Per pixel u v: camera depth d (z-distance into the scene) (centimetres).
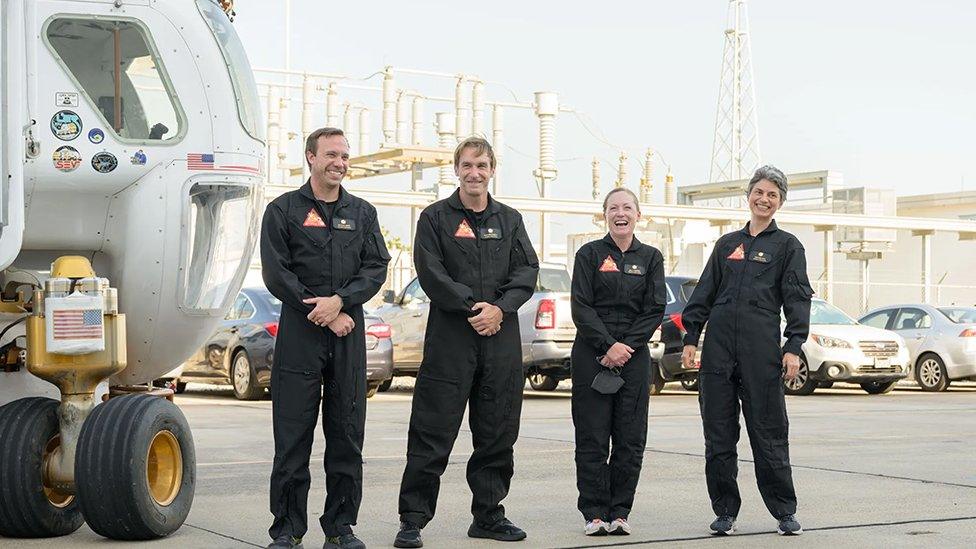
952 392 2017
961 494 837
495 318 649
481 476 673
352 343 624
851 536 686
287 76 3225
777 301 703
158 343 773
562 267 1756
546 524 723
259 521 726
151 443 666
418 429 658
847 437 1207
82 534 699
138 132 738
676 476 924
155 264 745
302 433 619
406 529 655
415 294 1867
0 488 669
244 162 768
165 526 671
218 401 1633
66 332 662
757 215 708
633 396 693
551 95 3028
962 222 3325
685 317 719
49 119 716
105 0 730
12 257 631
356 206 637
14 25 632
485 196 667
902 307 2131
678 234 2980
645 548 650
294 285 612
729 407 701
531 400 1734
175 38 744
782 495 696
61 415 683
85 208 734
